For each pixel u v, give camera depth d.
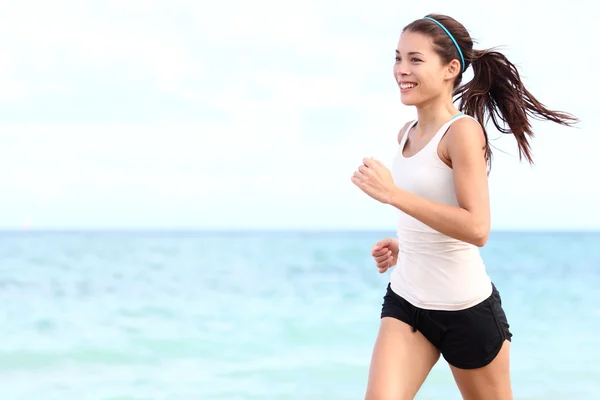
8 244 63.31
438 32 4.44
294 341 14.78
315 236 103.12
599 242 70.25
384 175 4.05
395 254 5.02
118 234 111.56
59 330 16.31
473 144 4.21
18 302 21.36
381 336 4.52
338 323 17.11
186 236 97.31
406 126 4.84
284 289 24.31
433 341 4.50
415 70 4.44
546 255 45.22
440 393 10.07
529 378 11.07
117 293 23.47
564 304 20.31
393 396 4.28
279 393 10.55
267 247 57.69
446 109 4.54
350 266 34.25
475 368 4.50
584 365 11.95
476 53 4.64
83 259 40.03
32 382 11.28
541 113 4.77
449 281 4.41
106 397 10.31
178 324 17.08
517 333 15.39
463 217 4.07
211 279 27.97
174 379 11.45
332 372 11.89
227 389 10.79
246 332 15.91
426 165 4.39
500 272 31.59
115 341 14.89
